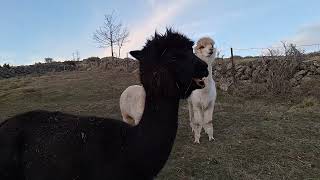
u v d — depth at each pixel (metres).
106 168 0.99
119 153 0.99
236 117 3.12
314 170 1.96
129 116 2.18
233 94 4.36
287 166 2.02
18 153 1.07
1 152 1.07
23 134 1.09
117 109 3.93
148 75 1.00
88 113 3.86
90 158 1.01
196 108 2.41
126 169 0.98
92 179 1.01
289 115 3.12
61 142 1.04
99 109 4.02
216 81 4.86
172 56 0.99
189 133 2.72
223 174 1.93
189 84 1.00
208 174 1.94
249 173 1.94
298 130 2.63
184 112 3.43
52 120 1.11
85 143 1.03
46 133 1.07
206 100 2.39
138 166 0.98
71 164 1.02
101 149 1.01
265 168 1.99
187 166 2.04
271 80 4.31
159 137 0.98
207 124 2.48
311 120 2.93
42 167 1.04
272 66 4.53
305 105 3.55
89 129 1.05
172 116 0.99
